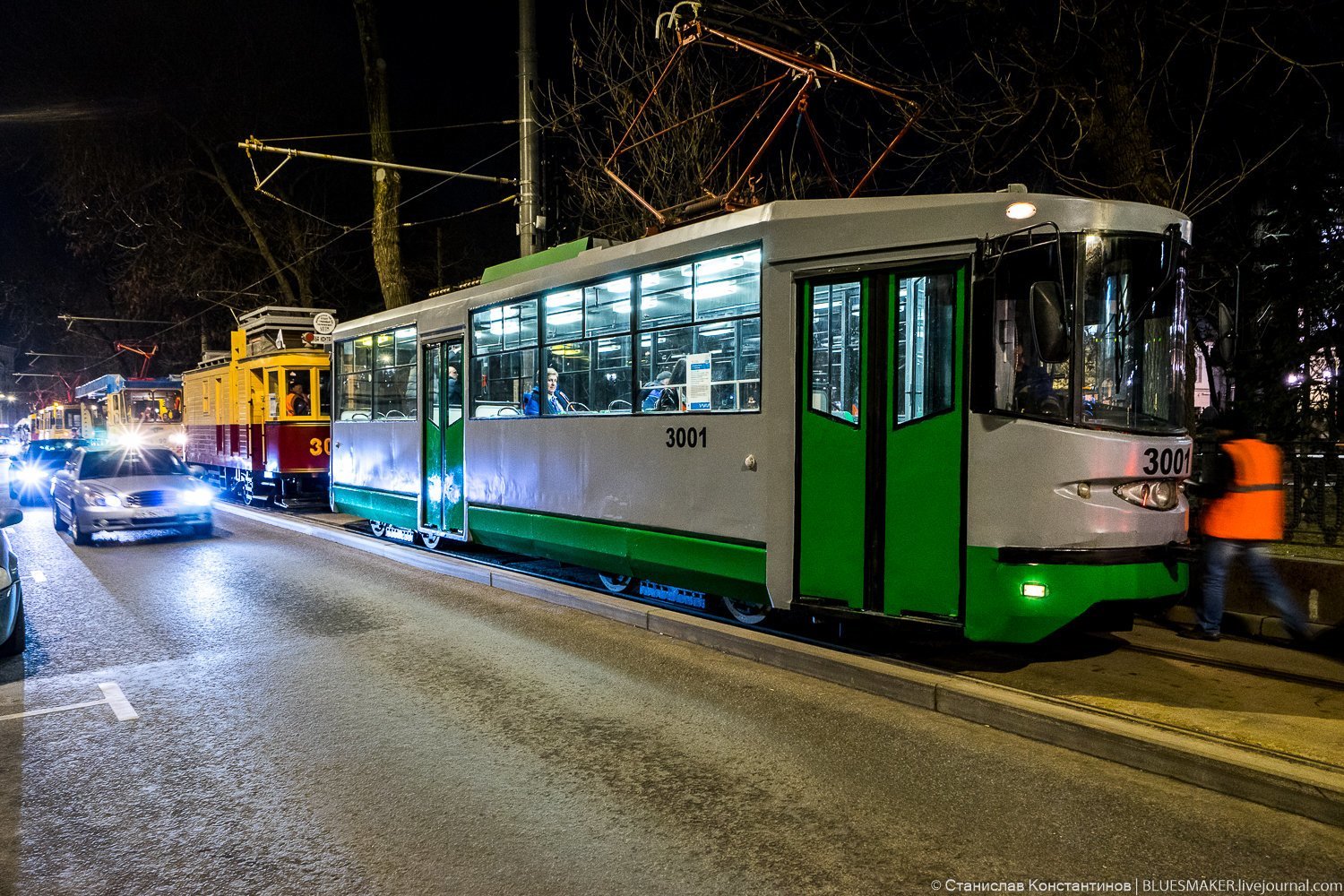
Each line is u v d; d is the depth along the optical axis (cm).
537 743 488
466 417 1038
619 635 729
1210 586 662
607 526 808
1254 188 1060
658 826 387
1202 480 709
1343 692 540
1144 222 556
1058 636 668
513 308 954
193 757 474
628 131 999
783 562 636
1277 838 369
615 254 801
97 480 1364
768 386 643
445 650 689
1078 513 531
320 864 357
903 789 421
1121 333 549
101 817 403
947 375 568
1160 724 462
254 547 1293
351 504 1338
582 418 841
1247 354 956
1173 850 360
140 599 900
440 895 332
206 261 2692
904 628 582
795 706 545
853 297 606
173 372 3794
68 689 599
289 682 608
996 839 371
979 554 549
